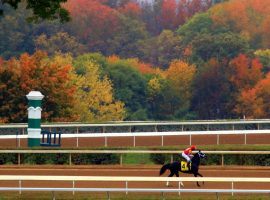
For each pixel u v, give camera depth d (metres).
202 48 88.75
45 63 70.56
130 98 80.81
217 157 36.56
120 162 36.47
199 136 44.16
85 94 76.06
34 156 36.97
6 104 61.78
